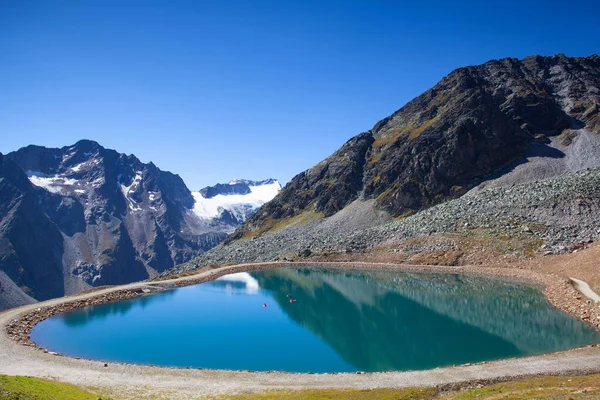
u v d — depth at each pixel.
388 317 71.62
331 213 191.38
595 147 158.38
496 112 174.12
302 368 48.47
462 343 55.03
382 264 120.19
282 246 162.75
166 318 74.69
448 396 34.50
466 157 164.50
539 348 50.03
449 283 94.19
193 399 35.06
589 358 42.50
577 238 95.00
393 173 181.38
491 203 126.56
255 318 75.06
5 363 43.75
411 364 48.34
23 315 68.81
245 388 37.97
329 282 107.50
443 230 122.75
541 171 151.25
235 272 129.38
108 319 73.88
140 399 34.78
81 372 41.88
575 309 63.06
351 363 49.81
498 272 96.38
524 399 29.61
